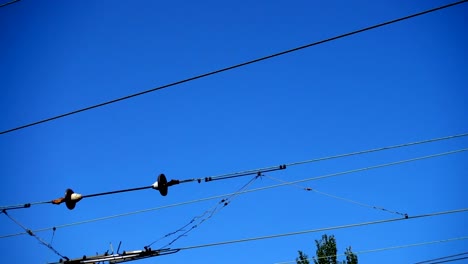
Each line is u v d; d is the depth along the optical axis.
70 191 11.27
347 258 20.36
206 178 11.38
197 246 12.98
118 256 13.53
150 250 13.41
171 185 11.09
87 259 13.68
